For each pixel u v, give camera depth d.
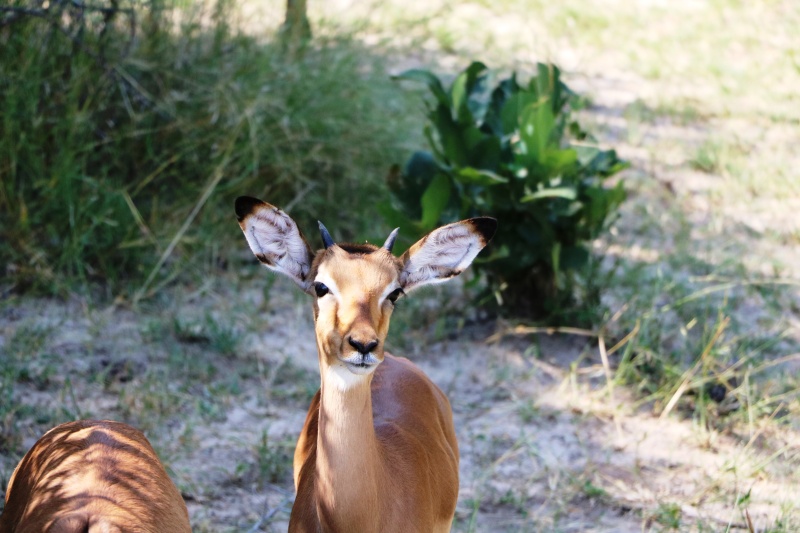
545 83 9.73
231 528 6.91
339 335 4.78
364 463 4.97
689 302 10.41
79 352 8.84
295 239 5.25
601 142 14.21
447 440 6.42
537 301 9.98
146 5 11.01
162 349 9.08
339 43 12.88
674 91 16.33
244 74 11.50
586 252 9.52
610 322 9.92
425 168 9.73
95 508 4.73
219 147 10.93
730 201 12.84
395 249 9.30
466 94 9.72
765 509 7.47
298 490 5.55
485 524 7.22
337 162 11.55
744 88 16.39
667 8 19.75
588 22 18.75
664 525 7.19
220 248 10.80
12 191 9.86
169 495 5.25
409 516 5.36
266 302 10.02
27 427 7.64
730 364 9.42
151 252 10.39
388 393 6.01
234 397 8.53
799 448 8.32
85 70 10.33
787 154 14.18
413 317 10.05
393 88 13.04
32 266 9.70
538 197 9.04
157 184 10.94
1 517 5.54
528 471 7.90
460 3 18.91
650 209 12.45
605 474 7.89
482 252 9.60
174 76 11.04
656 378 9.18
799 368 9.49
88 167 10.71
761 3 19.95
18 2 10.20
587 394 8.97
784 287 10.89
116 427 5.60
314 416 6.00
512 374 9.21
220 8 11.79
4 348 8.61
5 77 10.03
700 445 8.30
